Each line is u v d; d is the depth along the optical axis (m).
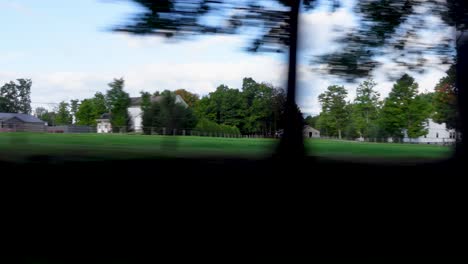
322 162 11.84
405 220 5.52
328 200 6.50
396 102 56.62
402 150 25.56
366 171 10.08
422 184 8.20
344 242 4.59
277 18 10.47
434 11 11.18
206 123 73.88
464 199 6.78
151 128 38.38
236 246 4.37
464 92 11.23
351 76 12.76
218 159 12.24
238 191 6.96
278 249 4.32
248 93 100.19
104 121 75.88
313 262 3.99
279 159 10.37
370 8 11.36
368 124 66.38
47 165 9.78
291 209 5.89
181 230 4.83
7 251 3.99
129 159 11.80
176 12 9.57
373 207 6.18
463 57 11.30
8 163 10.07
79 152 14.63
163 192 6.75
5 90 136.25
